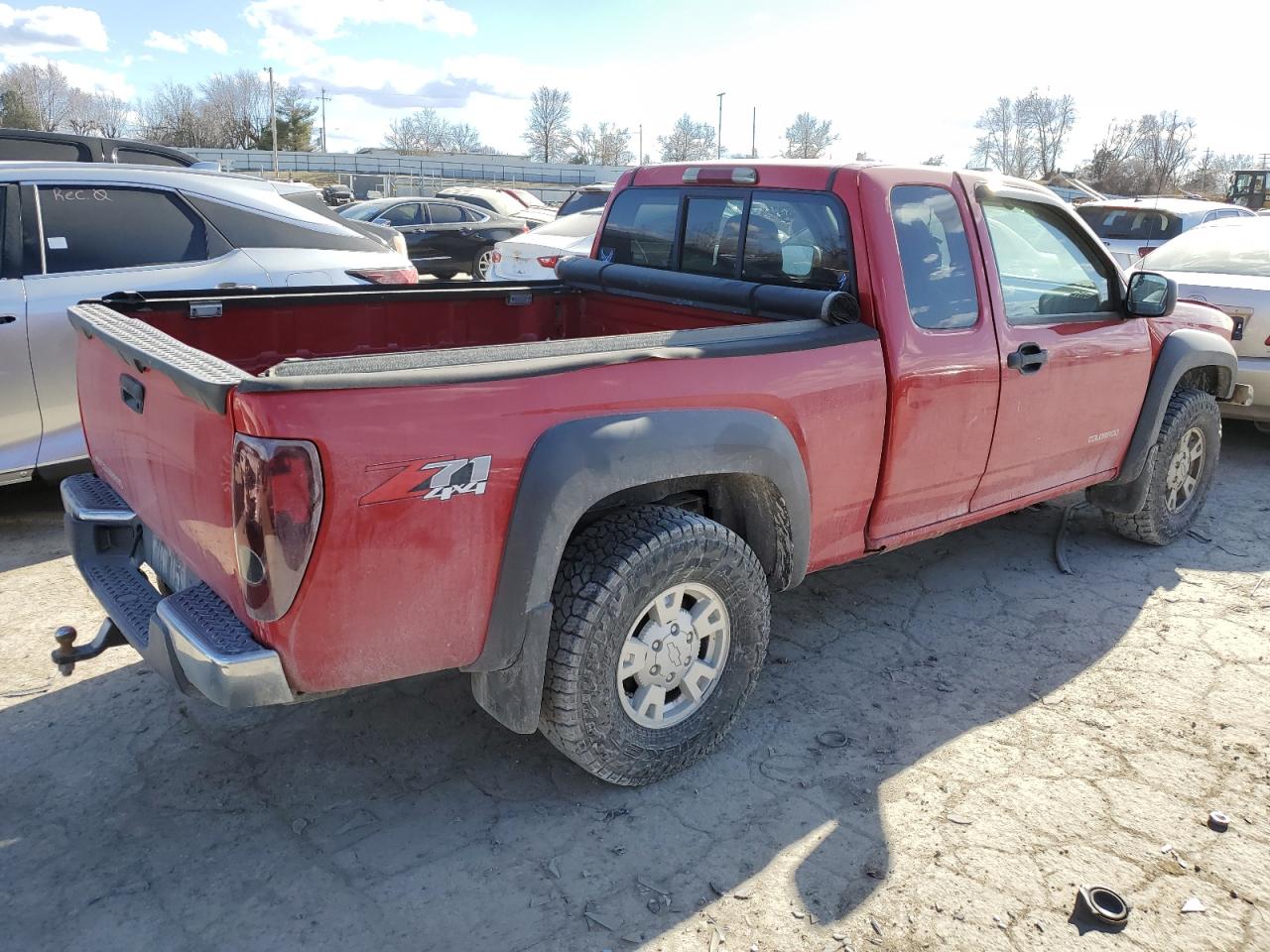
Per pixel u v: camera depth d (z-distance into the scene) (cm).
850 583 466
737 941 245
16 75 7800
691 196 404
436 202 1631
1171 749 333
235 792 298
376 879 263
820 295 336
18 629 394
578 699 274
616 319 445
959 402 364
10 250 476
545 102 9669
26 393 476
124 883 258
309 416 218
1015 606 445
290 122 9406
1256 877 273
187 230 530
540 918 250
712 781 309
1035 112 7344
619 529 280
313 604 228
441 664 253
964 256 366
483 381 244
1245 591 465
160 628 246
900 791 306
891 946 244
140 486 286
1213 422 516
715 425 285
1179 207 1217
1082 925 253
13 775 301
